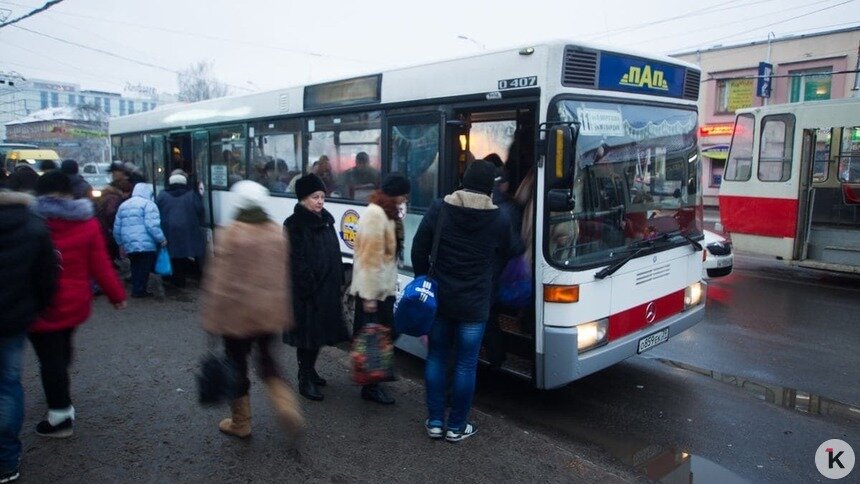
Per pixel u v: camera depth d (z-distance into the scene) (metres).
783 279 11.15
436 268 4.11
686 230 5.76
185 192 8.80
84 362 5.66
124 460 3.88
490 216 4.01
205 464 3.86
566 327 4.61
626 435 4.82
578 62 4.66
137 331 6.65
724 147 28.66
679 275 5.64
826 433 4.88
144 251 8.06
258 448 4.08
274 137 7.99
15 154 24.89
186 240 8.75
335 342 4.76
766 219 11.47
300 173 7.50
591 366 4.70
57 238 3.96
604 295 4.82
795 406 5.40
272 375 3.90
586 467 3.97
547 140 4.47
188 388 5.05
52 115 64.81
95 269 4.19
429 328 4.04
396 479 3.75
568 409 5.31
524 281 4.83
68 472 3.72
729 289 10.21
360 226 4.61
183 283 9.11
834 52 25.75
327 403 4.86
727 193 12.16
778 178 11.23
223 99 9.18
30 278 3.46
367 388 4.88
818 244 10.93
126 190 9.37
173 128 10.84
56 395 4.08
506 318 5.15
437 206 4.14
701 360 6.59
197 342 6.26
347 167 6.70
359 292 4.57
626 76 5.03
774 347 7.02
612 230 4.96
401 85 5.84
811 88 26.73
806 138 10.84
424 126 5.61
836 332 7.62
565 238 4.64
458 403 4.20
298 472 3.80
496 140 5.53
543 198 4.56
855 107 10.19
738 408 5.35
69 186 4.04
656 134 5.36
